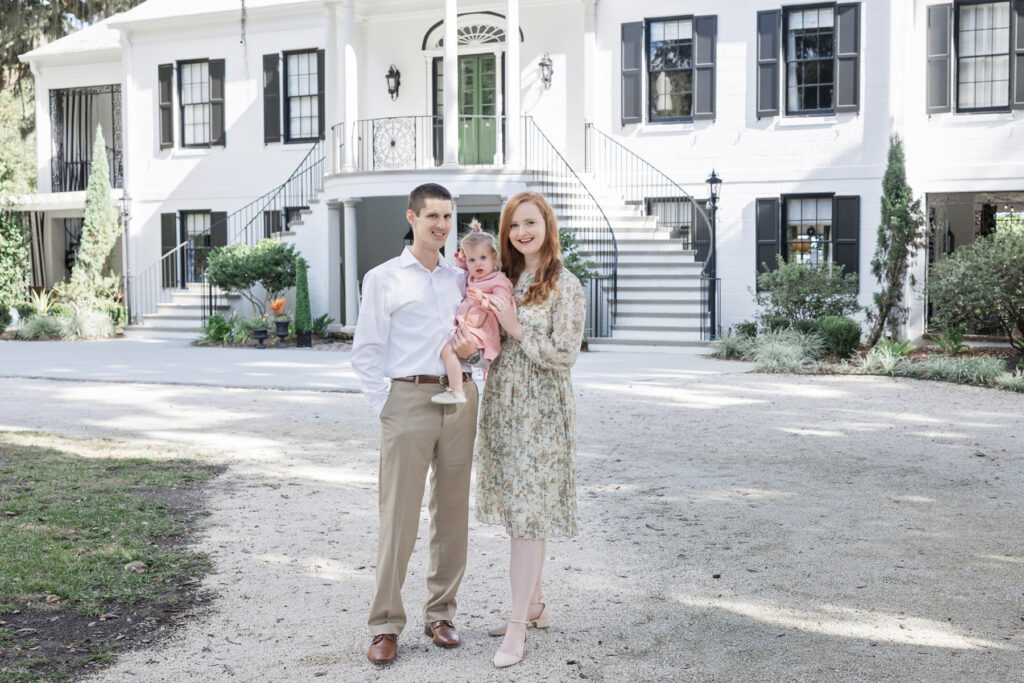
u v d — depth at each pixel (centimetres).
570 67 1781
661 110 1723
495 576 460
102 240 2033
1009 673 346
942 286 1332
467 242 380
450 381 372
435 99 1892
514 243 380
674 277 1562
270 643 378
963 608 412
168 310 1909
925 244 1390
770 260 1644
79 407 984
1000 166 1516
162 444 781
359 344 379
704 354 1427
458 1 1816
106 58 2152
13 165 2142
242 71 1978
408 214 382
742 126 1653
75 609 409
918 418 900
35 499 583
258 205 1977
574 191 1712
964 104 1543
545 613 392
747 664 356
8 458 709
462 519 385
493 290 374
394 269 379
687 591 435
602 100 1747
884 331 1521
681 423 868
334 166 1862
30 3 2541
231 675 348
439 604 385
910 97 1552
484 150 1877
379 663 359
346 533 526
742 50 1645
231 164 2000
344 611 413
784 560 478
